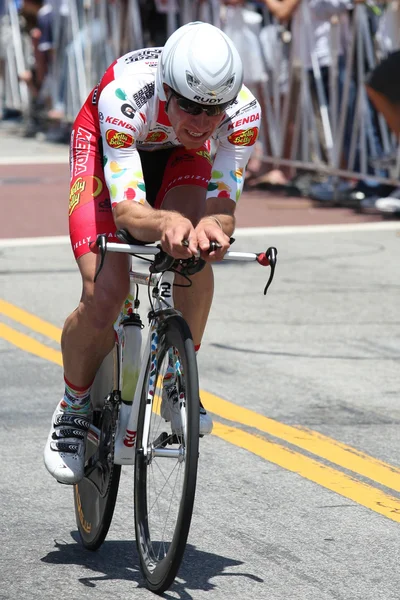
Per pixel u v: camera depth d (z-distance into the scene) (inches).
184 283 307.6
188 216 308.0
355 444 390.3
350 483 354.3
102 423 301.0
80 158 309.1
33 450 382.6
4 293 619.2
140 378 285.3
